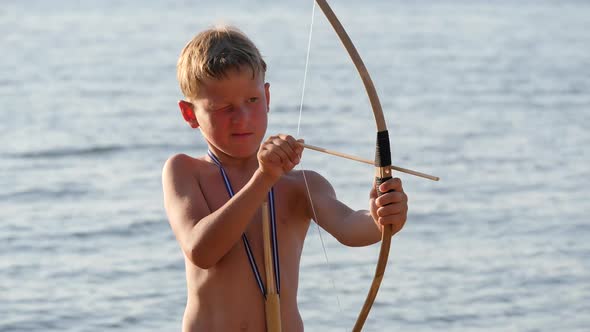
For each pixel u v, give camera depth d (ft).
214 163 18.80
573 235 54.90
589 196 64.75
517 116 100.32
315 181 19.07
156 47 162.50
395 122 95.40
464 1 296.51
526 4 289.74
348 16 225.56
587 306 43.34
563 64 145.28
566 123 96.17
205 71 17.51
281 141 16.39
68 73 129.90
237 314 17.97
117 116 96.43
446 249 51.67
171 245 52.60
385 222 16.43
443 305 43.04
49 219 57.77
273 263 18.26
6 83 120.16
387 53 156.25
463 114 101.24
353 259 48.65
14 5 245.86
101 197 63.52
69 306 42.91
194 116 18.60
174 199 18.33
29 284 45.91
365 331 39.91
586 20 232.94
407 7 262.67
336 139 83.20
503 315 42.14
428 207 61.11
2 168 72.59
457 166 74.59
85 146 80.69
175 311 42.50
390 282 45.80
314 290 43.96
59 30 188.75
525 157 78.54
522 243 53.11
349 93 112.06
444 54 156.87
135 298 44.04
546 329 40.63
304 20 214.48
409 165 74.84
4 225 56.34
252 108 17.87
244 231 18.30
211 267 18.12
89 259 49.96
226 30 18.29
